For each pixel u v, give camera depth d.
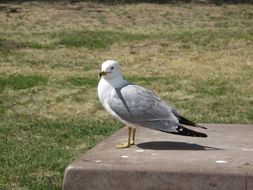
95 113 10.53
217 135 6.52
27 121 9.92
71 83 12.73
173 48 16.73
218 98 11.39
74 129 9.32
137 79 13.07
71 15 21.95
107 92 5.76
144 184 5.14
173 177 5.10
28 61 15.03
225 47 16.78
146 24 20.61
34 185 6.79
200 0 25.80
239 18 21.94
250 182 5.00
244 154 5.60
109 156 5.57
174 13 22.72
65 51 16.36
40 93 11.89
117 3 24.66
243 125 7.10
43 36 18.23
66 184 5.27
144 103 5.64
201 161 5.34
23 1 24.92
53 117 10.25
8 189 6.69
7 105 11.00
